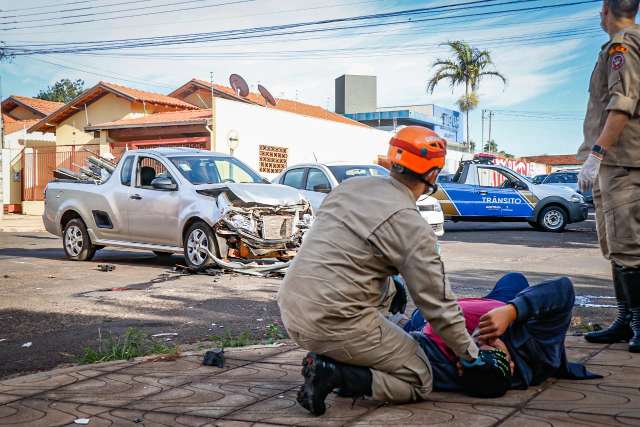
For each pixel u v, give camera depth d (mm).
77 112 28578
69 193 11203
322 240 3055
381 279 3057
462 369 3312
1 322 6176
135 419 3209
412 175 3035
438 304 2961
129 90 27750
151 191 10055
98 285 8336
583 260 11148
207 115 23328
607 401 3201
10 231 19562
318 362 3070
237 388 3680
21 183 28156
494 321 3195
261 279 8797
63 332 5742
